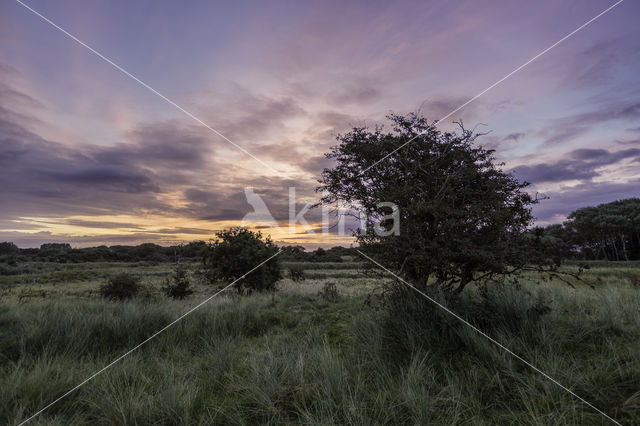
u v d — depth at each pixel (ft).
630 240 255.29
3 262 163.84
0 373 13.52
